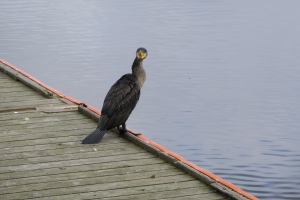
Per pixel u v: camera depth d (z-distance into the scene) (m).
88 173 7.84
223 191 7.20
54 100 10.86
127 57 21.23
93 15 28.28
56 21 26.80
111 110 8.95
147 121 15.59
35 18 27.45
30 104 10.63
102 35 24.30
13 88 11.63
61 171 7.89
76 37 23.97
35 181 7.60
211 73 19.58
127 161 8.23
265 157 13.49
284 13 29.09
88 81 18.72
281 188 12.04
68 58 21.14
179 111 16.30
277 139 14.50
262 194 11.82
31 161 8.20
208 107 16.61
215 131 14.98
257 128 15.12
